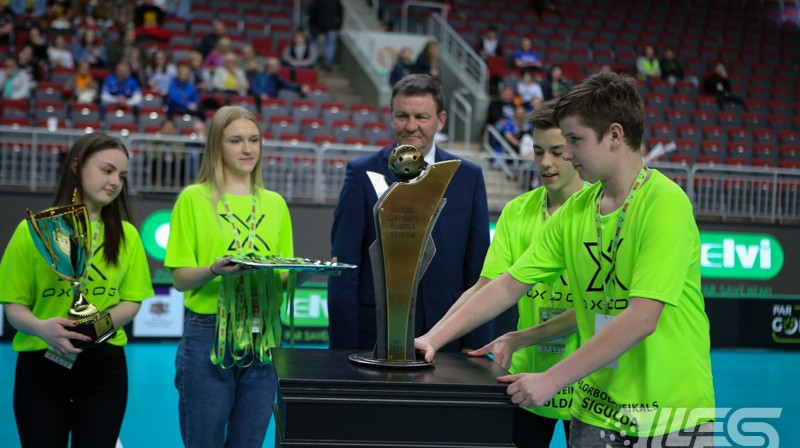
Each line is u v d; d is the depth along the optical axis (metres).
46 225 2.58
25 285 2.72
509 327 3.42
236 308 3.01
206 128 10.16
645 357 2.03
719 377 7.44
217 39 12.62
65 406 2.72
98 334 2.61
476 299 2.20
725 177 9.84
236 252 3.07
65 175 2.74
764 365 8.23
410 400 1.66
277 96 12.03
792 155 13.41
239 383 3.10
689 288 2.04
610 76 1.97
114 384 2.76
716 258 9.30
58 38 11.73
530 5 17.11
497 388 1.70
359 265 3.01
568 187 2.81
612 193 2.06
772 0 18.86
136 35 12.68
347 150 9.01
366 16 16.34
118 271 2.83
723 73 15.20
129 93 10.77
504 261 2.87
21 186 8.29
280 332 3.08
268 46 13.82
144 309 8.14
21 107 10.37
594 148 1.96
